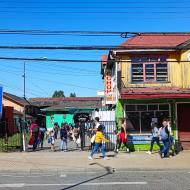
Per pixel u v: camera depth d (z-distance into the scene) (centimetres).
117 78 2614
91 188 1364
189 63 2616
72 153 2436
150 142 2545
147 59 2639
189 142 2567
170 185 1412
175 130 2572
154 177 1627
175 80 2628
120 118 2570
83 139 2708
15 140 2855
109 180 1547
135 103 2584
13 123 4619
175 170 1852
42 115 5781
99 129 2166
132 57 2639
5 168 1841
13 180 1577
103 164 1962
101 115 2616
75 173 1778
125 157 2225
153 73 2634
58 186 1416
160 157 2225
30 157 2242
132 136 2558
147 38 2770
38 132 2698
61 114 6197
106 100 3195
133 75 2633
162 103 2584
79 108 5228
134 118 2584
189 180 1538
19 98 6419
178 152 2462
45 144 3406
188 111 2586
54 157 2236
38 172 1811
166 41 2731
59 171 1814
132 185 1419
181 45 2573
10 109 4572
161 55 2638
